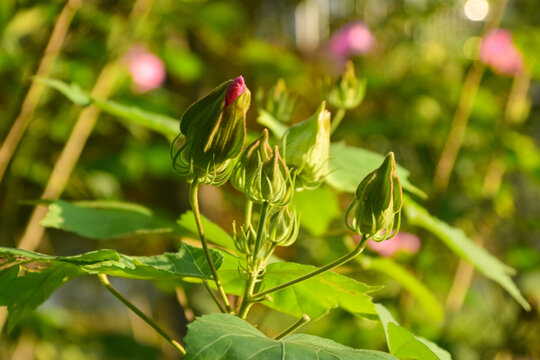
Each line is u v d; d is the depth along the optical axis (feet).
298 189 1.94
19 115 2.75
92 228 2.27
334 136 4.37
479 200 4.18
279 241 1.83
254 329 1.72
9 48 3.42
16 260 1.86
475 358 4.12
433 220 2.40
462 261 3.98
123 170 3.99
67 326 3.88
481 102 4.29
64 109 3.69
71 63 3.66
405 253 3.79
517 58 4.04
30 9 3.30
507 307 4.60
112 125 4.15
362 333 3.51
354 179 2.26
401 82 4.58
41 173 3.76
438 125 4.33
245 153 1.81
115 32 3.57
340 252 3.54
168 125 2.35
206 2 4.09
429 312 2.53
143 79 3.96
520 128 4.40
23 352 3.82
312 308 2.03
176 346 1.89
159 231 2.27
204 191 4.49
